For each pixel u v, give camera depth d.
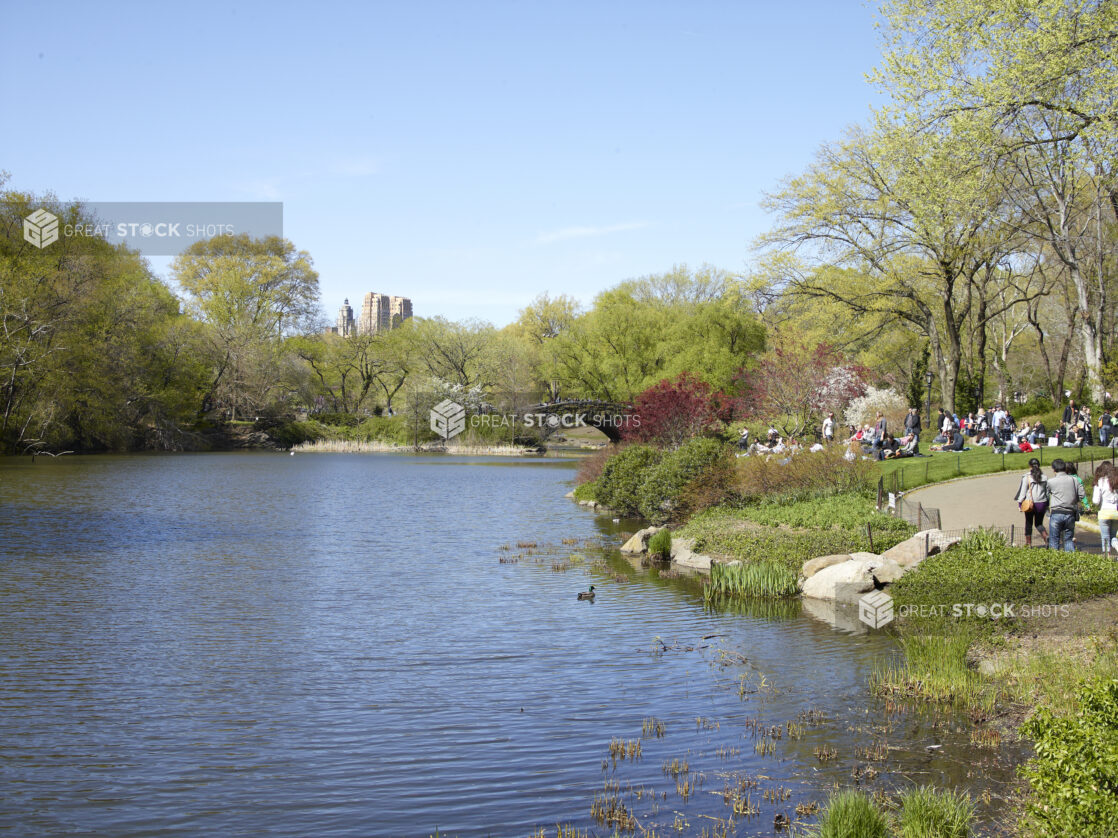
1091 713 6.68
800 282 47.38
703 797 8.62
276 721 10.96
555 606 17.80
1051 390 55.28
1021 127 27.66
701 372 66.38
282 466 62.03
